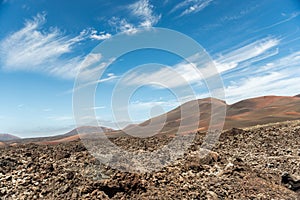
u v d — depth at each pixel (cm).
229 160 1384
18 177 1095
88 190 936
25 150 1783
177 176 1102
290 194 1016
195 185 1016
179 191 962
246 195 968
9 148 1966
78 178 1073
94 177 1091
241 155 1628
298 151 1656
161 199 899
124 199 902
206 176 1119
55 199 907
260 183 1080
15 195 941
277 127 2472
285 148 1764
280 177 1214
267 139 2023
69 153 1565
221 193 966
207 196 938
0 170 1182
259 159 1518
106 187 932
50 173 1132
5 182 1047
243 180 1088
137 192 944
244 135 2192
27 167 1241
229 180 1074
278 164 1395
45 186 1005
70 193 939
